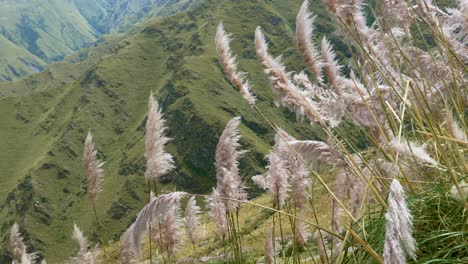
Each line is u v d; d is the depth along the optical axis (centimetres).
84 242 679
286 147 527
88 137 633
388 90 465
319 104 437
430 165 377
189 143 17475
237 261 565
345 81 469
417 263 334
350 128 474
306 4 460
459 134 360
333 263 456
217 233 655
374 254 320
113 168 18875
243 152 550
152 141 530
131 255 597
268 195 556
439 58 472
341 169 457
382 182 400
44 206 17962
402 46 492
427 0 482
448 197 369
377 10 495
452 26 474
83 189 18550
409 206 375
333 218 500
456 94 422
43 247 16138
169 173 534
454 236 346
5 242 15175
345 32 490
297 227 544
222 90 19738
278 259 632
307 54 450
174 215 628
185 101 18600
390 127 452
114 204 16500
